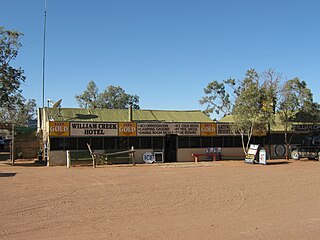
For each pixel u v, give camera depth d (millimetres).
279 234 8859
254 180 18422
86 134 28062
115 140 29344
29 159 33812
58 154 27375
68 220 10031
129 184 16781
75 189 15234
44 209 11352
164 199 13117
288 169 24328
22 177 19250
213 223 9828
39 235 8602
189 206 11953
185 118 37344
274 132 34469
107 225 9555
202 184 16891
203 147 32219
